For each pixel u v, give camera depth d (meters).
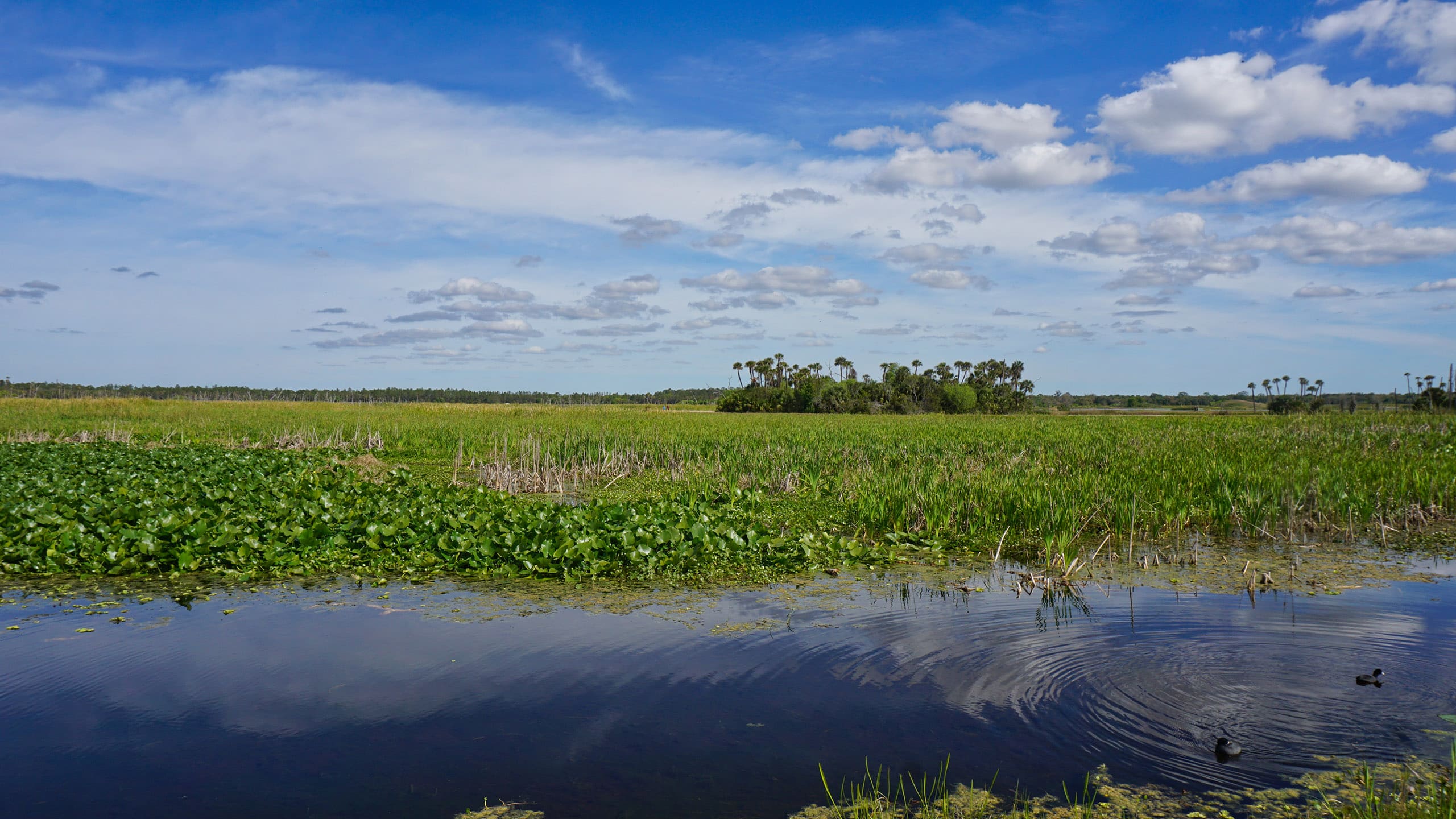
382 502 12.49
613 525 10.16
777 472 16.95
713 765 4.35
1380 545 10.20
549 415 48.75
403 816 3.85
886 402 94.31
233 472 16.95
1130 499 11.79
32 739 4.70
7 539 9.35
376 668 5.88
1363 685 5.38
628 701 5.25
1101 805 3.90
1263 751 4.44
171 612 7.36
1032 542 10.44
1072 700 5.15
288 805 3.96
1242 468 14.53
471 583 8.52
